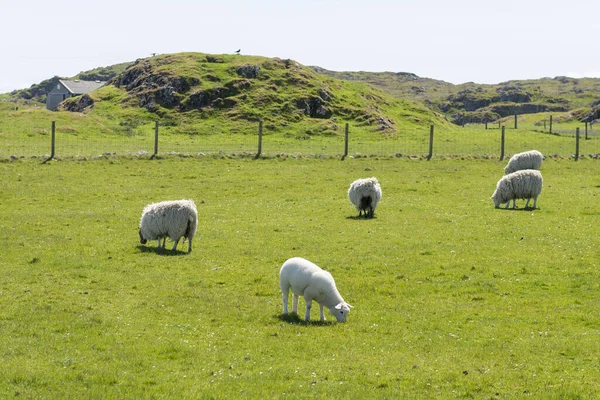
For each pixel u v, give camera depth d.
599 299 20.36
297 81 92.00
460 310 19.28
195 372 14.35
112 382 13.70
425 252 25.84
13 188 39.25
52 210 34.03
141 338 16.41
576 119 143.75
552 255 25.39
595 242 27.30
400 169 49.41
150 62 99.75
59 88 137.62
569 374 14.51
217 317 18.39
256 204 36.31
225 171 47.25
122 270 23.19
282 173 46.81
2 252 25.42
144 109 86.75
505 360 15.38
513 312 19.16
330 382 13.94
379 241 27.73
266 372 14.41
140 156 50.66
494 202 35.47
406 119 89.12
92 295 20.14
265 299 20.30
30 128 67.69
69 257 24.81
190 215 25.72
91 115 83.44
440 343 16.53
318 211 34.38
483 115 187.38
